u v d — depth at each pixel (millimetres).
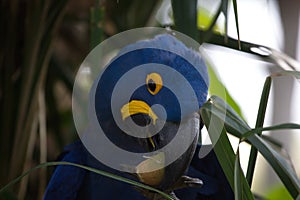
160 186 2092
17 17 2426
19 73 2398
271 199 2496
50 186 2268
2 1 2420
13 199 2223
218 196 2277
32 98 2336
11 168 2344
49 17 2322
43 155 2385
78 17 2518
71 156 2254
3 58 2400
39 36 2322
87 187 2256
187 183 2092
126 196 2211
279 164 1967
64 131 2545
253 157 2025
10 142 2346
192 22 2129
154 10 2381
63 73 2469
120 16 2412
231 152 1970
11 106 2352
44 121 2383
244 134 1963
